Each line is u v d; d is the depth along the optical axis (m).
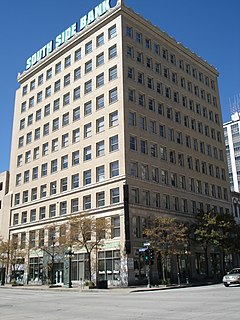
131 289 37.12
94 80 56.41
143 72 55.31
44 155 63.19
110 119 52.03
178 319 12.35
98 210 49.50
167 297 23.47
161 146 55.06
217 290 29.09
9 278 62.00
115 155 49.59
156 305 17.98
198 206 59.28
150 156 52.19
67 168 57.34
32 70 70.75
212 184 64.44
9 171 73.12
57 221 56.19
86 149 54.97
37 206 61.56
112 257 46.00
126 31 54.94
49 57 66.94
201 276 54.88
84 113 56.75
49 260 55.25
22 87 73.69
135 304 19.06
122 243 45.16
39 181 62.72
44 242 57.31
